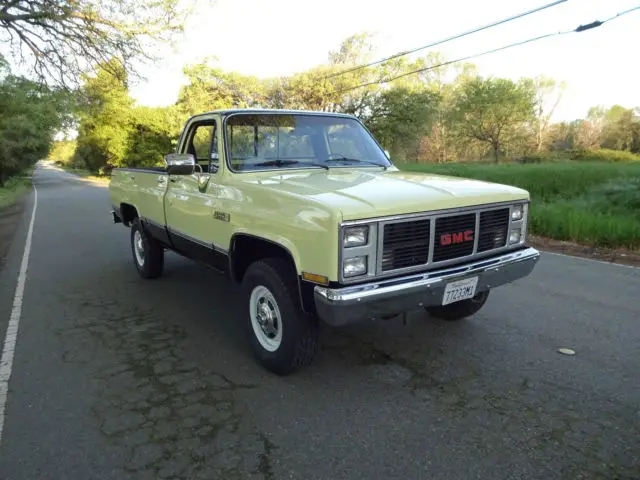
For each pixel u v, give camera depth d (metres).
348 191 3.28
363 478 2.51
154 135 43.53
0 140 29.86
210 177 4.24
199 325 4.75
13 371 3.78
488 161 49.88
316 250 2.98
